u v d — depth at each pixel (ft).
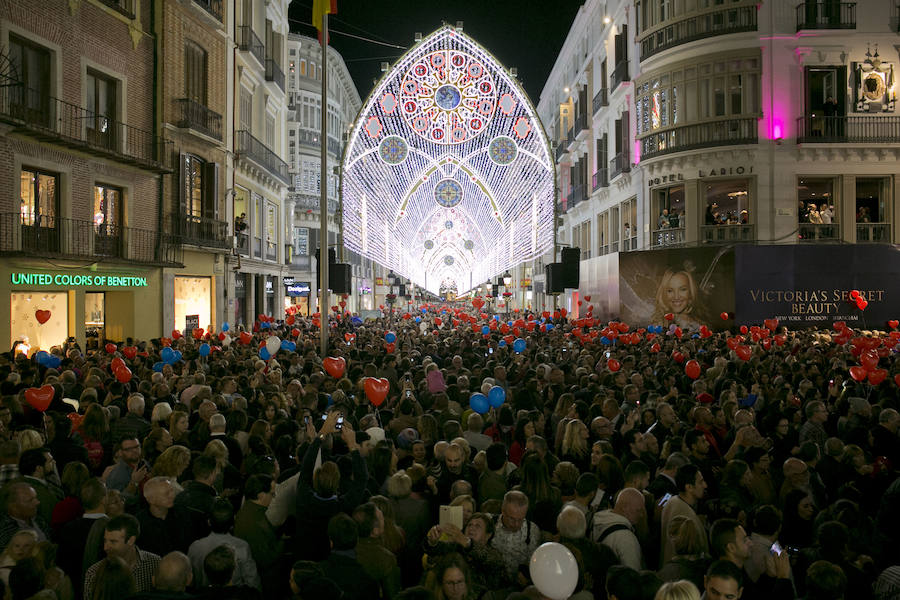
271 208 116.16
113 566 11.58
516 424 23.84
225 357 42.65
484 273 174.09
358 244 103.81
